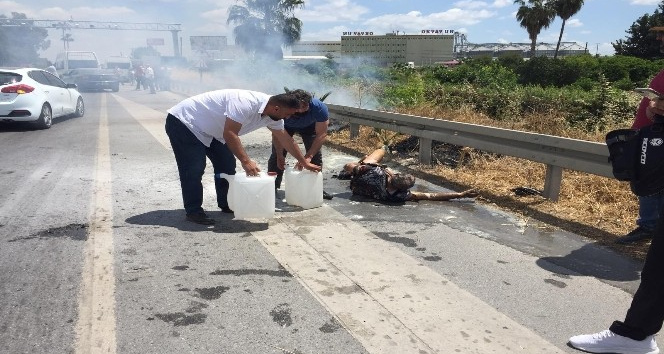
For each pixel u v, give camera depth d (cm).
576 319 312
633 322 268
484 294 341
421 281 359
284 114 456
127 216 496
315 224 484
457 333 291
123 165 749
